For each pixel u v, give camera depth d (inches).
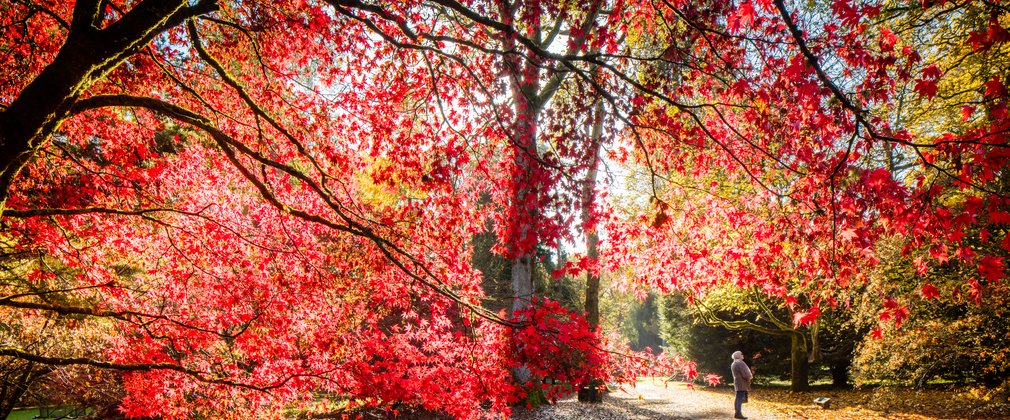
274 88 202.2
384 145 209.0
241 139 200.7
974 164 125.7
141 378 181.5
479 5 211.3
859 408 496.7
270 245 194.7
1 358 230.7
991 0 135.9
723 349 904.3
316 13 186.7
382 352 184.7
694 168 241.8
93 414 295.6
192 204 188.2
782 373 902.4
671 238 221.0
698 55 195.0
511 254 214.1
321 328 188.2
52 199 175.3
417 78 218.5
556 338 163.8
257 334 186.2
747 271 212.2
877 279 377.1
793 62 141.3
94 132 186.5
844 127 159.5
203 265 188.1
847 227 163.6
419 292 200.1
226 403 188.5
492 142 224.5
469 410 184.5
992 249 325.7
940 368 432.5
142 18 110.2
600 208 219.1
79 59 103.6
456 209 207.5
